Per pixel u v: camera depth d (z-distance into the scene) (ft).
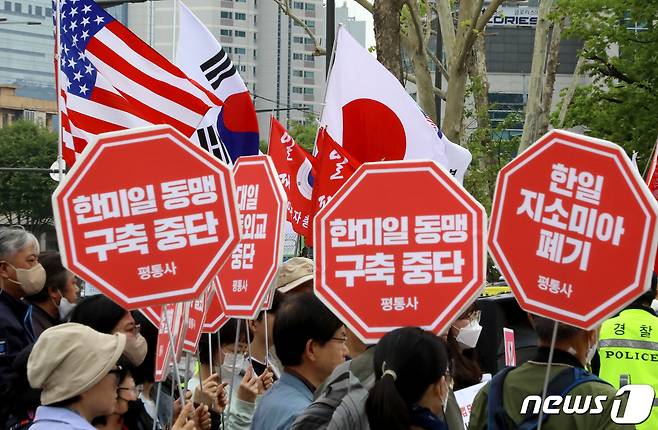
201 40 59.16
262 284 36.32
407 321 30.25
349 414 26.91
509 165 28.99
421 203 30.37
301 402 32.68
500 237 29.12
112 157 29.71
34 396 35.14
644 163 180.34
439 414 27.40
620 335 41.24
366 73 61.00
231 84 58.75
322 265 30.55
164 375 32.86
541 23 134.62
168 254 29.86
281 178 59.36
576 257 28.40
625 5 171.94
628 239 27.94
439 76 206.08
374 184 30.50
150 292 29.78
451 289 30.09
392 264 30.37
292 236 95.35
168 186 29.86
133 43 53.01
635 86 180.24
